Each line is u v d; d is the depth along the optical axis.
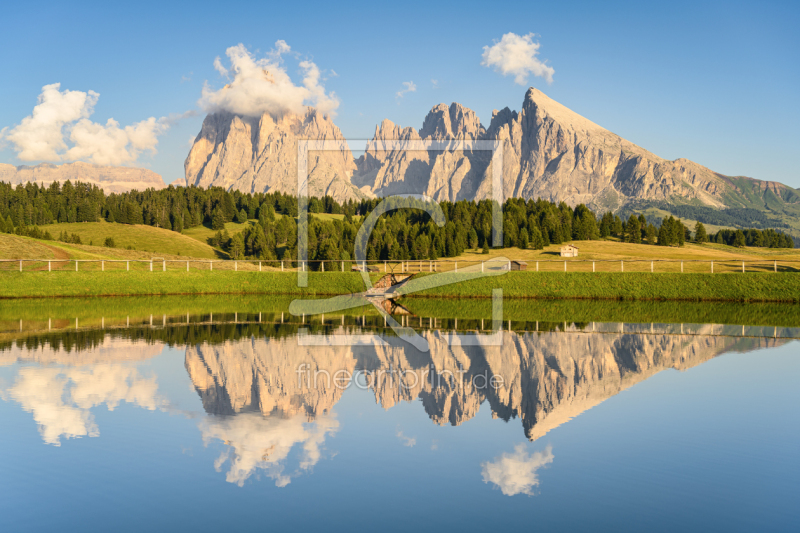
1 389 15.66
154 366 18.83
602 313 36.22
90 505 9.00
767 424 13.24
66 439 11.88
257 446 11.66
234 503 9.12
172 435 12.20
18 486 9.66
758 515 8.83
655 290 45.03
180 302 42.44
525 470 10.58
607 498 9.43
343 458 11.10
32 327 27.95
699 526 8.47
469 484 9.93
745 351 22.58
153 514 8.73
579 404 14.91
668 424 13.25
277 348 22.53
